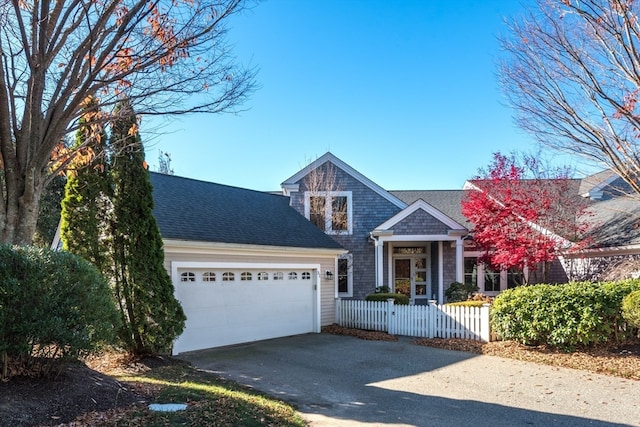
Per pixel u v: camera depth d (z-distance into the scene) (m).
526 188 15.55
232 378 7.84
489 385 7.39
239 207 14.04
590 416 5.77
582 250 14.37
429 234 16.81
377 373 8.30
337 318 14.50
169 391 6.05
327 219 18.55
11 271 4.87
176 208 11.59
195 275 10.70
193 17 6.52
